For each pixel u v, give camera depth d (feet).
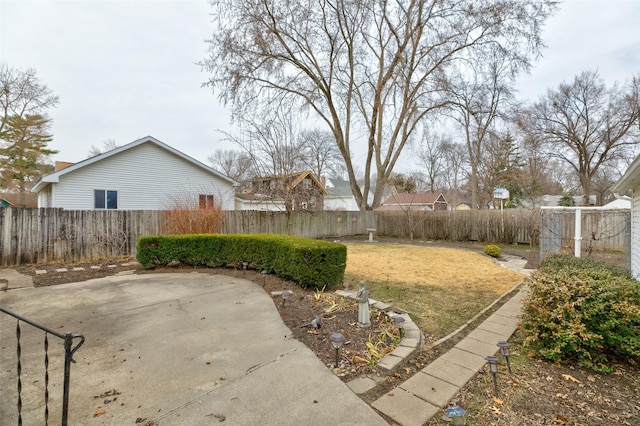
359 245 41.55
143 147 39.88
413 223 51.83
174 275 20.99
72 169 34.58
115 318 12.66
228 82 38.42
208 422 6.41
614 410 7.13
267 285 17.85
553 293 9.80
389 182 96.32
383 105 52.39
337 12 41.34
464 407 7.23
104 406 6.91
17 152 62.80
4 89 60.03
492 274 22.54
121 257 28.32
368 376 8.36
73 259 26.16
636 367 9.06
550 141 68.90
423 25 42.32
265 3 37.17
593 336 8.95
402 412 6.93
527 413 7.02
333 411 6.81
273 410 6.82
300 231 45.80
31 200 72.54
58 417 6.51
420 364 9.28
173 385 7.79
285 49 42.22
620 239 32.91
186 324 12.00
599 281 9.98
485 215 44.91
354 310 13.43
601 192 84.07
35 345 10.03
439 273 22.85
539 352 9.82
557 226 30.58
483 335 11.52
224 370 8.53
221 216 33.14
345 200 98.17
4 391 7.45
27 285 18.12
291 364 8.87
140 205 39.65
